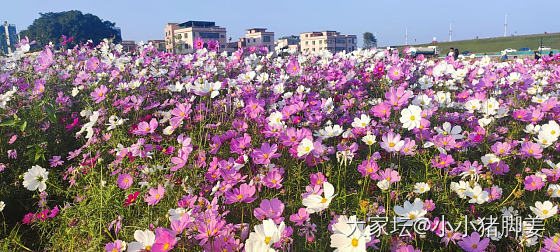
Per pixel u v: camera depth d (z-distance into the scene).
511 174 2.84
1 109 4.11
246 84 4.27
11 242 2.65
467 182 2.36
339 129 3.09
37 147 3.28
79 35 71.06
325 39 87.56
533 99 3.97
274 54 7.60
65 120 4.06
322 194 2.36
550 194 2.24
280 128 2.96
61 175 3.32
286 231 1.83
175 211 2.16
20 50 5.50
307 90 4.20
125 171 2.85
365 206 2.12
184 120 3.75
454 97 4.32
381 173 2.56
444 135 2.91
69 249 2.47
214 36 72.75
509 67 6.26
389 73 4.91
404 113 2.93
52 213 2.69
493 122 3.35
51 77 5.22
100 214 2.49
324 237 2.24
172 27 79.62
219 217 1.93
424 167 3.00
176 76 5.43
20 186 3.21
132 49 7.41
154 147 2.95
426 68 6.42
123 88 4.42
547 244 1.91
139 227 2.38
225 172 2.53
